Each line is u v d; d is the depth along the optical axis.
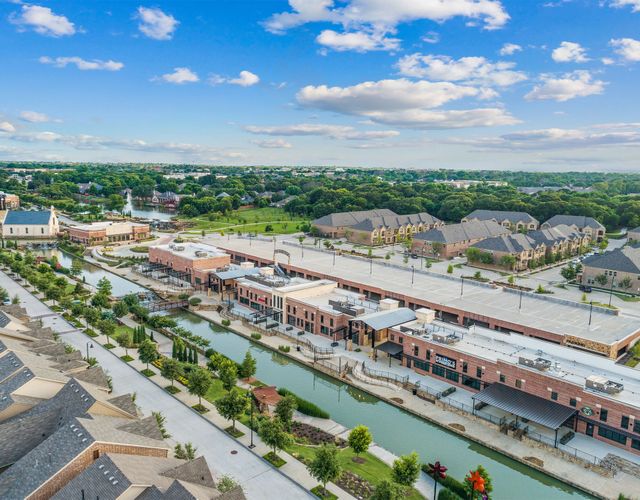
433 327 85.25
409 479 47.78
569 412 60.72
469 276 145.50
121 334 84.56
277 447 54.00
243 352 90.12
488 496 46.28
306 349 89.00
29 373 54.78
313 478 50.53
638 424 56.06
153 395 68.12
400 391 73.38
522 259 157.50
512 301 108.56
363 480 51.03
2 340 65.69
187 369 72.81
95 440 41.50
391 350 82.12
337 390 76.31
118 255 170.62
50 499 37.72
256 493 47.66
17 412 52.06
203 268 131.62
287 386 76.75
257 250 163.38
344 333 93.25
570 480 52.28
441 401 68.56
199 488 39.31
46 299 112.31
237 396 59.38
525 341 76.69
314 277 133.00
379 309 97.38
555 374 64.19
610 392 59.19
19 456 45.81
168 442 55.88
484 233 188.25
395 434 62.91
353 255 165.75
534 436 59.94
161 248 148.50
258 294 109.62
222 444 56.44
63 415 49.59
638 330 89.81
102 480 37.94
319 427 63.06
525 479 54.31
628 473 53.59
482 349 74.69
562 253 174.62
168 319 94.81
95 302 102.25
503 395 65.31
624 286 129.88
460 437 61.91
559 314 99.69
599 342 81.75
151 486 37.91
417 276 131.25
